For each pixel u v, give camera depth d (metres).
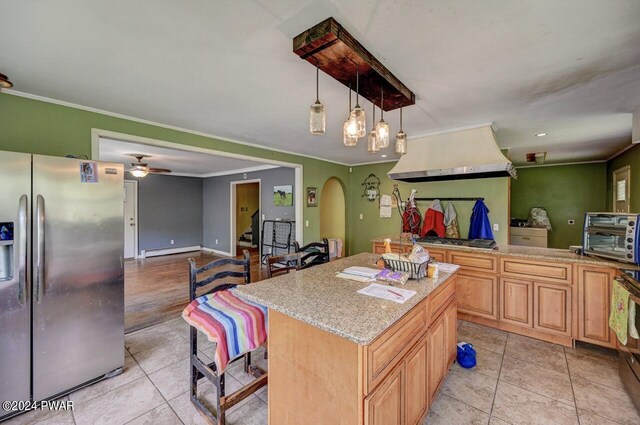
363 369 1.13
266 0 1.30
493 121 3.15
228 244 7.61
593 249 2.64
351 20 1.44
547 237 5.99
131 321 3.26
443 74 2.04
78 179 2.04
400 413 1.37
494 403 1.89
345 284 1.78
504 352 2.54
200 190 8.48
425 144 3.66
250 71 2.01
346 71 1.80
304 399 1.35
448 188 4.25
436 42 1.64
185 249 8.10
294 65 1.93
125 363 2.39
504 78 2.10
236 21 1.46
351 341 1.14
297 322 1.38
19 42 1.65
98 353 2.13
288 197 5.99
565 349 2.59
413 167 3.71
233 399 1.68
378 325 1.19
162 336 2.88
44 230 1.89
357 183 6.32
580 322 2.56
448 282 2.09
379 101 2.30
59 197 1.96
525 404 1.88
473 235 3.89
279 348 1.48
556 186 6.09
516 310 2.87
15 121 2.35
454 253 3.25
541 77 2.09
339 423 1.21
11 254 1.81
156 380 2.17
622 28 1.50
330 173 5.92
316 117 1.64
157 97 2.49
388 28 1.51
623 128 3.41
